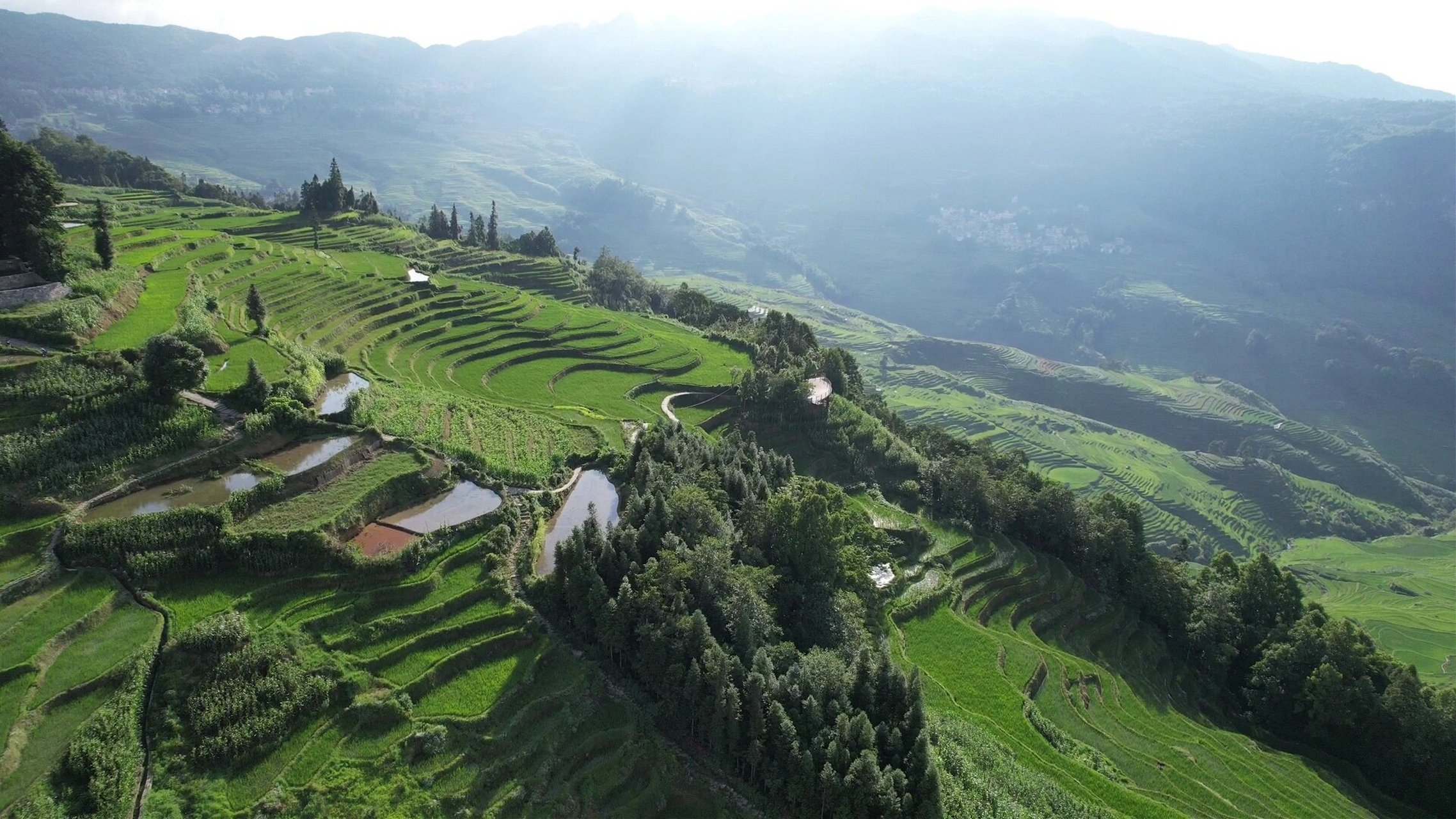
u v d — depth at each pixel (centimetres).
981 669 7606
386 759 4747
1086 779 6138
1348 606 15650
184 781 4334
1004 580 9788
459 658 5569
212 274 11006
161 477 6238
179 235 12081
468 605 6044
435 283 14100
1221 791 6656
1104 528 10631
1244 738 8025
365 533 6462
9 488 5603
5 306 7288
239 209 19050
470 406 9225
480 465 7762
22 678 4516
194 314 8431
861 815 4772
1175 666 9625
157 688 4688
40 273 7925
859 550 8362
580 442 8925
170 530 5644
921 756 4916
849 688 5416
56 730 4300
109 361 6794
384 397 8638
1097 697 7931
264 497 6291
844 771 4900
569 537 6706
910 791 4825
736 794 5131
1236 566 10744
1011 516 11038
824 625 6725
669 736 5500
